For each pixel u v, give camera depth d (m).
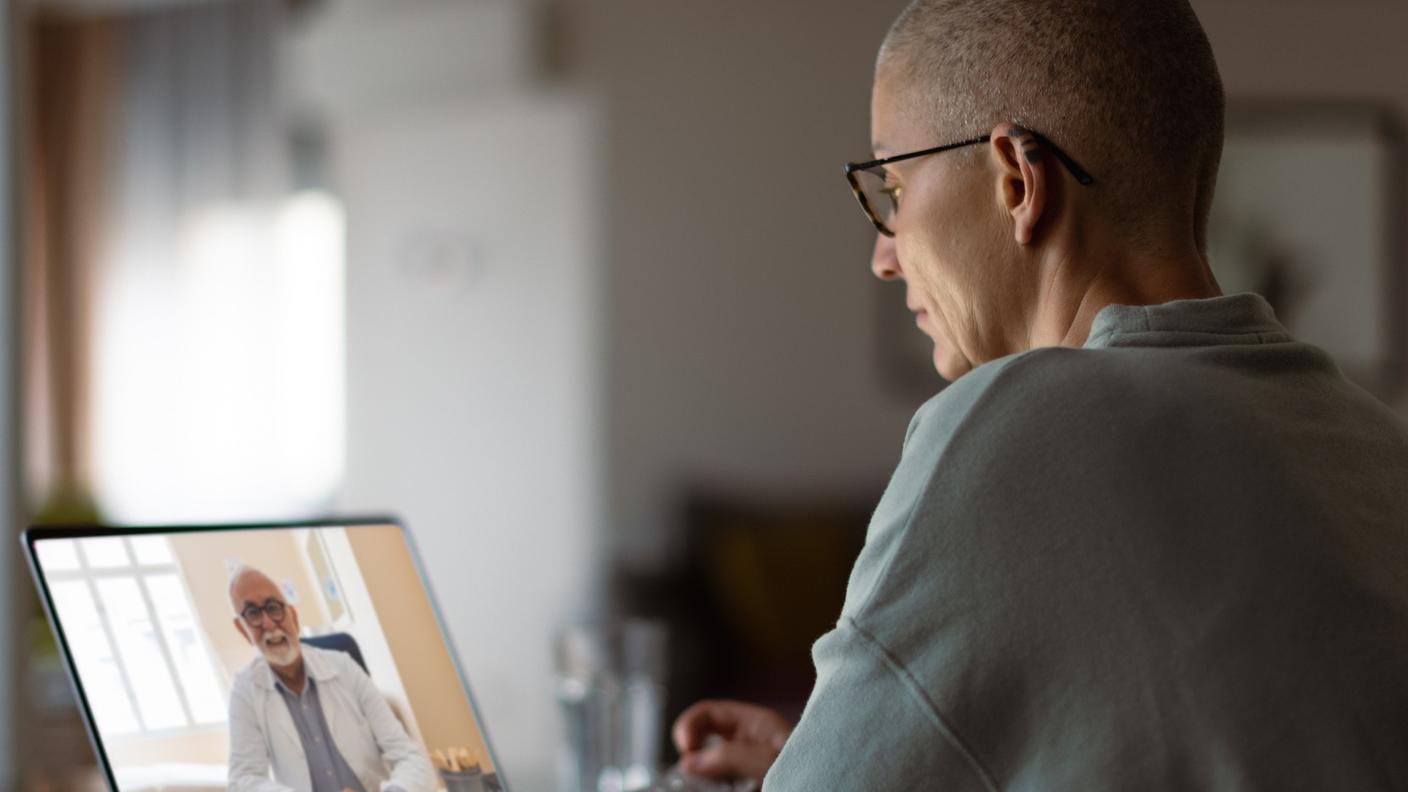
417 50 4.71
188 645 0.82
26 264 1.18
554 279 4.77
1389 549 0.69
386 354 4.95
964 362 0.89
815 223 4.57
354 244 4.98
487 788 0.93
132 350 5.50
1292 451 0.69
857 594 0.70
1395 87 4.31
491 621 4.77
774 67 4.60
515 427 4.80
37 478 5.49
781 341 4.59
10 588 1.14
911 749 0.65
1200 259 0.82
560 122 4.75
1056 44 0.79
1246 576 0.65
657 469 4.66
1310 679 0.63
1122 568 0.65
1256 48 4.32
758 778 1.07
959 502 0.67
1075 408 0.68
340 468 5.27
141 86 5.54
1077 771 0.64
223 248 5.43
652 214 4.68
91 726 0.76
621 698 1.40
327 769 0.85
